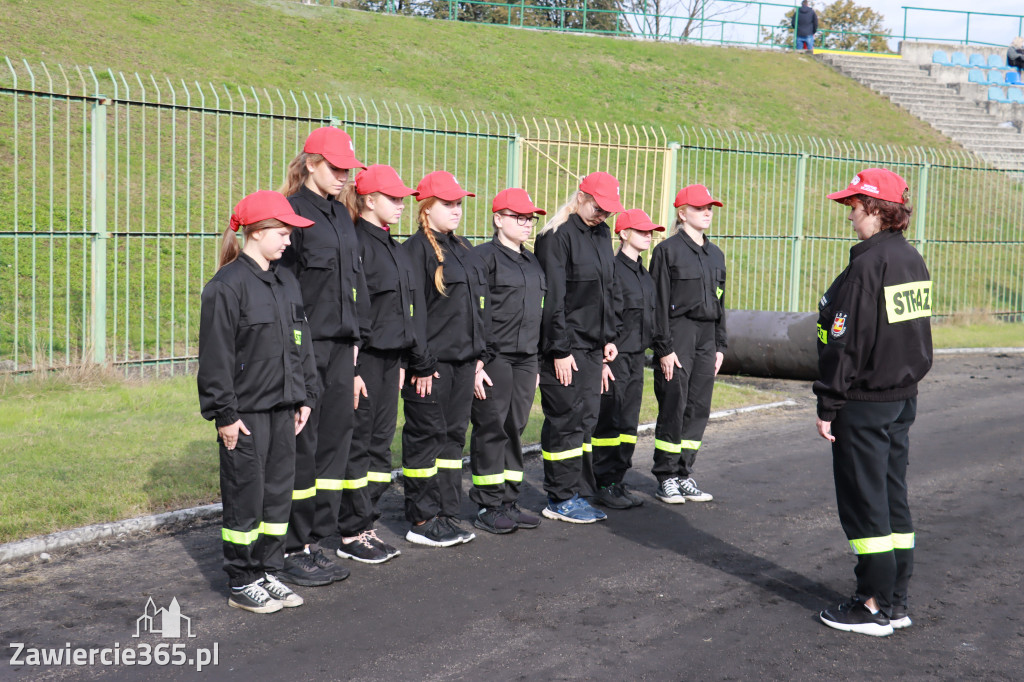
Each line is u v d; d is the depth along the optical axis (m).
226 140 15.68
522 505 6.36
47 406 7.79
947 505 6.37
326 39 24.38
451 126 20.83
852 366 4.22
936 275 17.09
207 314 4.18
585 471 6.24
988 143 27.20
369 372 5.10
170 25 21.81
